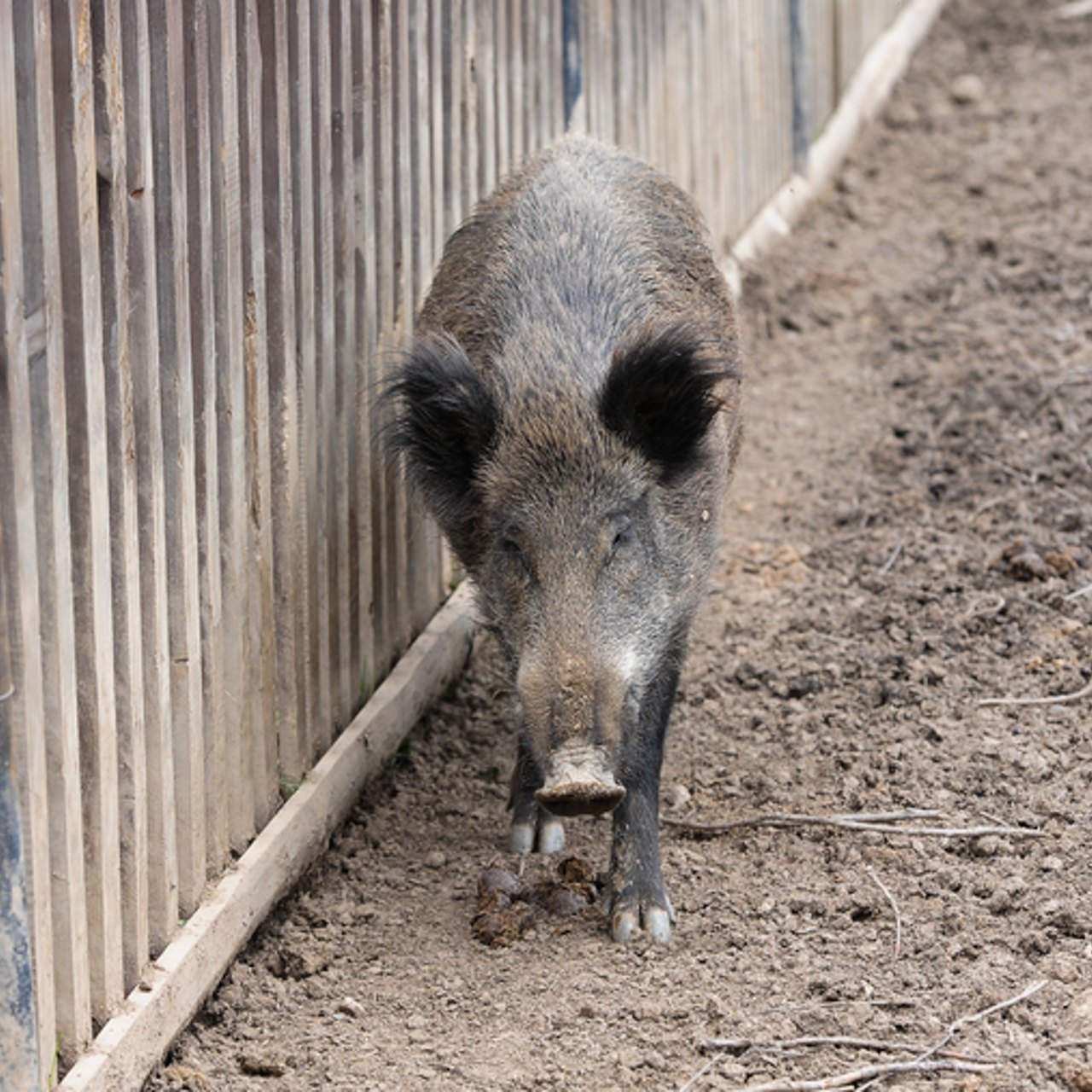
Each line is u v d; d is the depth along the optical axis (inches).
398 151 460.8
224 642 364.5
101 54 292.2
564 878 402.3
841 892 381.1
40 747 282.4
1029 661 482.6
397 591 483.2
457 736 491.5
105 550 302.7
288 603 397.7
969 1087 302.4
